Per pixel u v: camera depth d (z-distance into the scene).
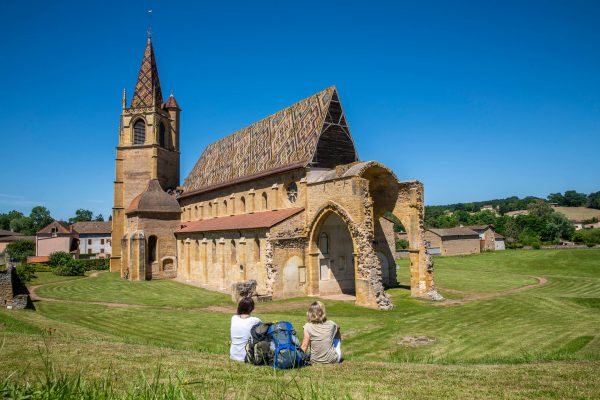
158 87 71.19
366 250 33.47
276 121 52.78
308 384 8.79
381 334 23.50
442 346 20.88
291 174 42.59
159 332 24.23
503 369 11.10
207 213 61.12
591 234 112.19
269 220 39.38
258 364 10.87
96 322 27.45
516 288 45.88
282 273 37.50
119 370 10.14
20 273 54.84
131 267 55.44
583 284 48.03
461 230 102.88
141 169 67.81
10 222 172.12
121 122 68.94
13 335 15.84
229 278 44.41
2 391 6.77
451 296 39.62
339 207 35.69
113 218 67.38
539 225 126.00
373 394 8.16
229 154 61.91
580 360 13.55
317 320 11.64
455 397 8.05
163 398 6.75
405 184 38.94
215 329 24.98
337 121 43.03
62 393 6.73
